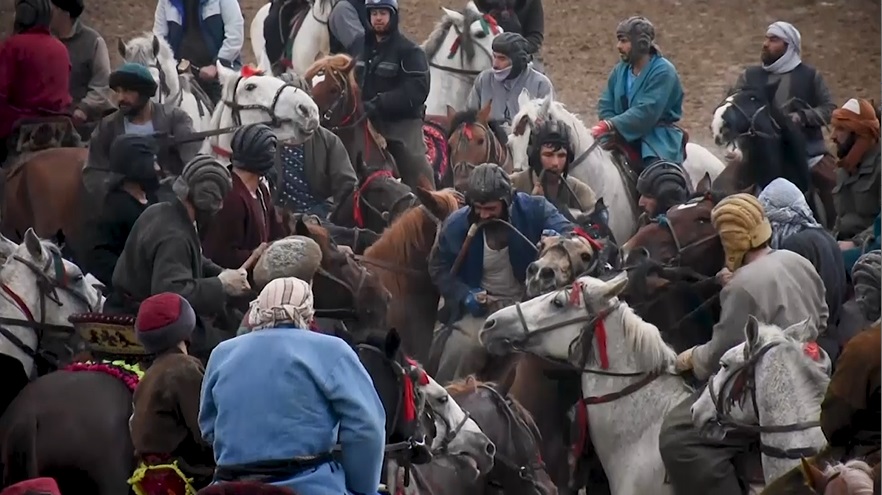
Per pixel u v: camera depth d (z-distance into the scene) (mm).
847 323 14578
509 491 12633
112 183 14336
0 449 11742
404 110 18938
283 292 9984
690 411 12492
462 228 14805
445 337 14773
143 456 10945
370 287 13398
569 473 13656
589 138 18078
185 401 10891
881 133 14680
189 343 12906
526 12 23359
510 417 12688
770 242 14805
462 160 18938
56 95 17859
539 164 17297
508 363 14656
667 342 14438
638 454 12906
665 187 16031
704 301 14484
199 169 12938
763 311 12867
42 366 13086
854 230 17156
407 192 17328
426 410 11688
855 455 10125
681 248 14633
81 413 11602
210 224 13945
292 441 9688
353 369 9867
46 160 16750
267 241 14344
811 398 11828
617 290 12969
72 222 16516
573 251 14008
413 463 11289
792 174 18875
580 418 13164
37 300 12969
